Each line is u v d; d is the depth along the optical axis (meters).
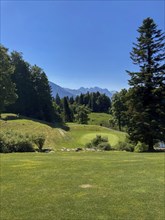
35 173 12.62
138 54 31.20
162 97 30.09
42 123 61.56
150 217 7.73
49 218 7.51
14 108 77.75
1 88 47.59
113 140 43.72
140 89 30.83
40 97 86.12
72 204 8.59
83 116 103.12
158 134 29.23
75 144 41.16
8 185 10.56
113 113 76.31
